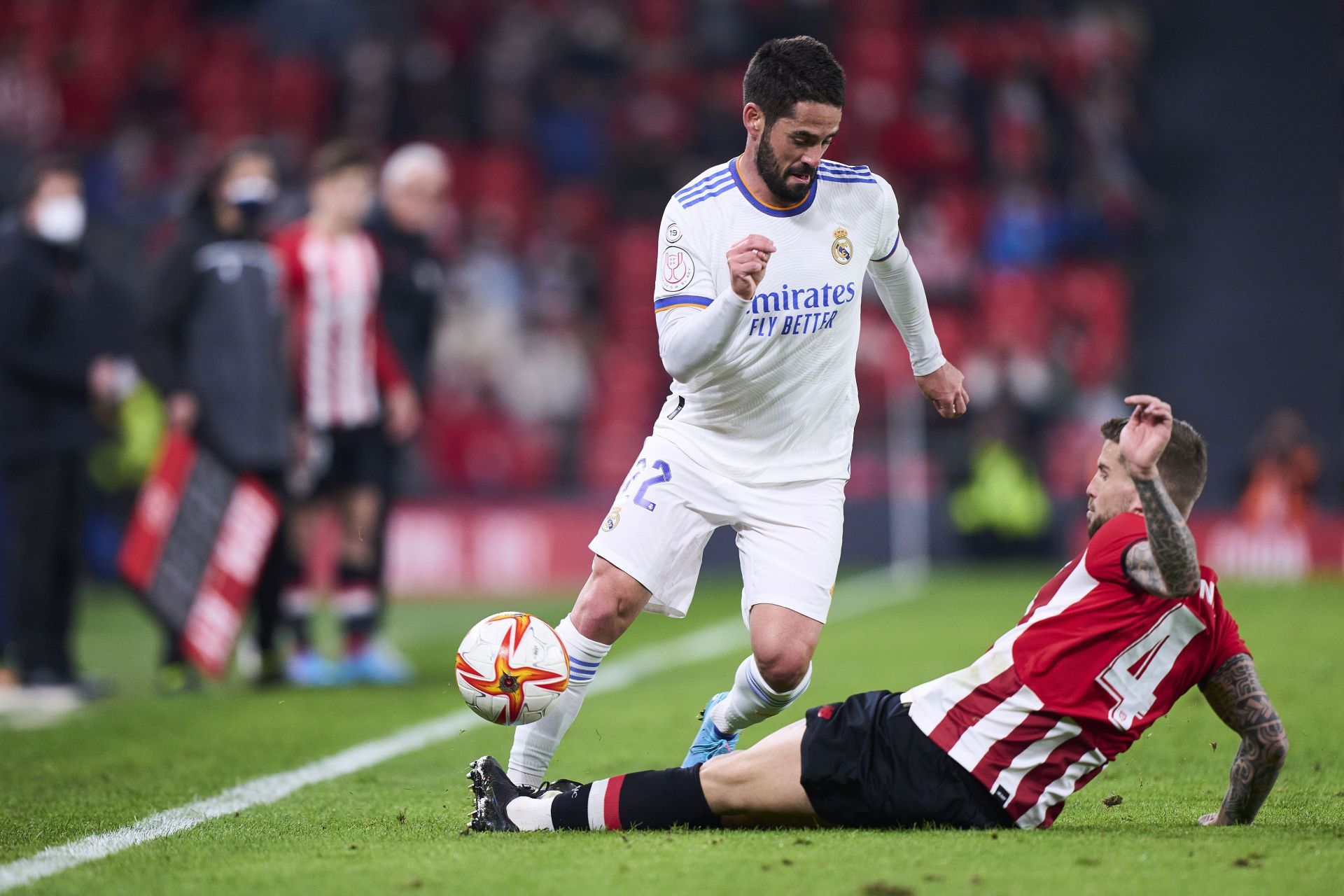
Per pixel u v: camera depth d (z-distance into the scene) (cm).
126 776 2141
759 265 1502
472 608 5181
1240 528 5747
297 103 7738
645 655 3681
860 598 4947
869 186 1694
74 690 3212
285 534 3291
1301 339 7425
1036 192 7488
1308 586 5169
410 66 7819
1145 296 7569
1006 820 1494
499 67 7862
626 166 7662
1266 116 7988
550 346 6794
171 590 3191
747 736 2464
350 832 1620
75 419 3209
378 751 2344
